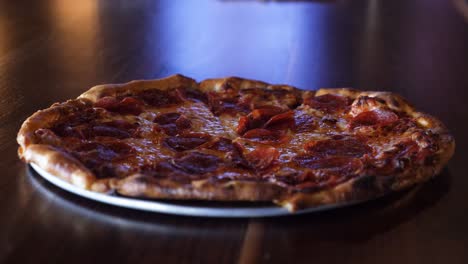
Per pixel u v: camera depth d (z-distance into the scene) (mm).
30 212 635
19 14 1329
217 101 863
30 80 955
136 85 860
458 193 686
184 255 591
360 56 1152
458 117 894
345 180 665
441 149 726
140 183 635
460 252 605
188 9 1488
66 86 938
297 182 680
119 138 754
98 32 1218
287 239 613
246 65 1075
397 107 828
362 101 831
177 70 1034
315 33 1295
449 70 1096
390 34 1314
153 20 1342
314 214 645
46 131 714
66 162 660
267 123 797
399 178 675
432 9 1611
